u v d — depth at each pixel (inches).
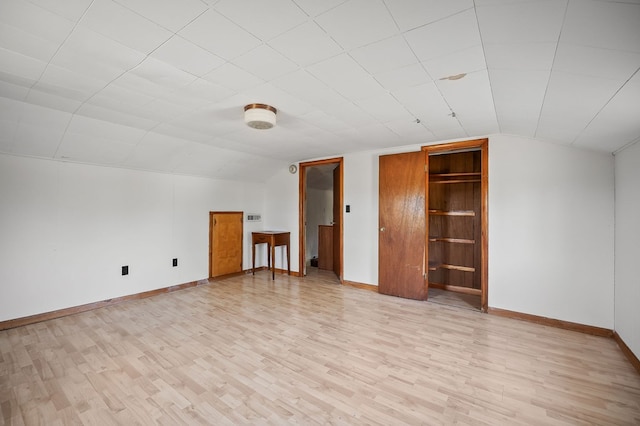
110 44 60.9
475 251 163.3
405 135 133.4
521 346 97.7
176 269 165.9
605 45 46.9
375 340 101.6
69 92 85.8
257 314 126.4
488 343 99.8
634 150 89.0
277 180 213.3
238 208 201.8
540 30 48.3
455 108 96.6
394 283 154.6
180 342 99.0
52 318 120.6
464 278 167.0
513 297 124.2
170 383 75.4
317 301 145.4
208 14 50.7
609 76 55.6
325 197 274.8
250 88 83.2
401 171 152.6
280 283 181.5
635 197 88.4
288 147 159.5
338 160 180.4
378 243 162.9
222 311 130.2
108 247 138.6
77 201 128.8
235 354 90.9
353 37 57.7
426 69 70.4
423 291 146.6
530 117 94.1
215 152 159.8
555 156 115.7
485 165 131.1
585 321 109.3
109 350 93.0
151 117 109.2
